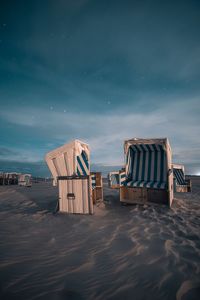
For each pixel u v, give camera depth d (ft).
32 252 8.64
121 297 5.46
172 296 5.47
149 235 10.79
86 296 5.50
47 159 19.04
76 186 16.81
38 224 13.46
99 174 22.48
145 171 22.03
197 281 6.20
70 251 8.77
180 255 8.13
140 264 7.40
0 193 33.35
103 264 7.48
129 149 23.07
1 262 7.57
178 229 11.93
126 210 18.33
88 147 20.90
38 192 34.94
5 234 11.19
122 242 9.80
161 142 19.69
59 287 5.94
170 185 19.36
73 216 15.62
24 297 5.43
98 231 11.75
